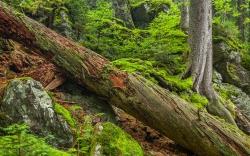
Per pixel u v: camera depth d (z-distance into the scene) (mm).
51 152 5191
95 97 8359
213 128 7570
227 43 17656
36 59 8547
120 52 13359
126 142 6484
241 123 12922
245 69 17625
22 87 6355
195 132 7496
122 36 14625
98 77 7965
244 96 15859
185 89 11695
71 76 8219
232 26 22516
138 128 8320
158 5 18938
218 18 19172
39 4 14125
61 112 6578
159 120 7637
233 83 16781
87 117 7016
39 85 6566
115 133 6488
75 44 8336
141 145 7641
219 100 13102
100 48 13109
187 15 17453
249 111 15172
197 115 7645
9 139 4930
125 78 7891
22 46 8727
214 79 16141
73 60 8062
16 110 6195
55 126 6336
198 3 12578
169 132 7664
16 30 7840
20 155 4910
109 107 8375
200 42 12570
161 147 7961
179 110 7609
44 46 8008
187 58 13930
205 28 12633
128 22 17828
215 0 18500
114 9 17750
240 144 7512
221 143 7434
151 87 7867
